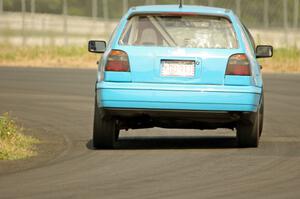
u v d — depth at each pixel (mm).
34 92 55312
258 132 31438
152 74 30000
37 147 31984
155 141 34250
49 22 143375
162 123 31297
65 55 88875
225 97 29797
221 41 30500
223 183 24109
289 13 125812
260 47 34031
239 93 29859
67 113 44938
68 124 40469
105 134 30938
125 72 30016
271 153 30062
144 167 26938
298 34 122000
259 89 30750
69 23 144000
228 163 27672
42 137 35531
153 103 29844
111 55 30234
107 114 30234
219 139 35094
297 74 71625
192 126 31641
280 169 26516
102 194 22516
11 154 29266
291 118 43438
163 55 30016
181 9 31125
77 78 65312
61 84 60531
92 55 88500
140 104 29891
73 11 144250
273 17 121062
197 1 118938
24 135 35094
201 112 29953
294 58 83625
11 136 31656
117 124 31938
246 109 30000
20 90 56531
